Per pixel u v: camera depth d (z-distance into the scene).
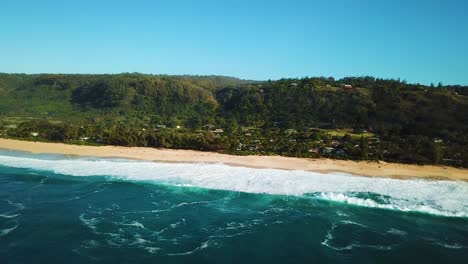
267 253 47.94
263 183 78.44
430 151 101.19
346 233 54.88
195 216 60.25
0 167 89.25
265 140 126.81
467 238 54.06
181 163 96.19
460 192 75.31
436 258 47.78
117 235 52.22
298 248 49.56
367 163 99.94
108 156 104.12
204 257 46.41
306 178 82.50
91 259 45.06
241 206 65.38
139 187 75.06
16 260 44.28
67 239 50.41
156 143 120.56
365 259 46.97
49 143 124.06
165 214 60.75
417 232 55.81
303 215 61.69
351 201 68.56
